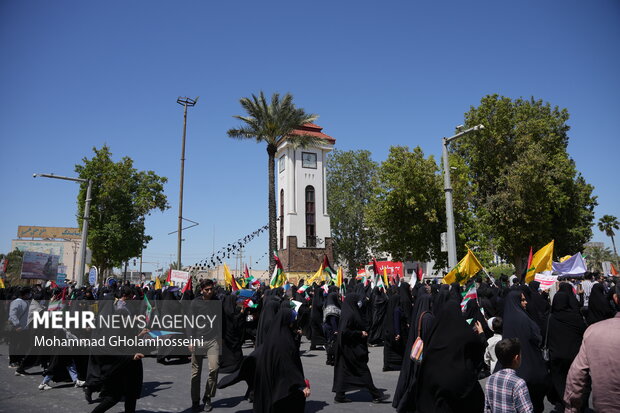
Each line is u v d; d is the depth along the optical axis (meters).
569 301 6.72
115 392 6.12
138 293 13.46
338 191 51.94
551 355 6.73
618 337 3.36
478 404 4.60
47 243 88.62
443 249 17.00
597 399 3.38
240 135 29.95
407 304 10.30
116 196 39.22
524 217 31.19
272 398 5.06
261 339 7.02
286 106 29.39
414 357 5.12
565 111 36.81
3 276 27.42
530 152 31.36
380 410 6.94
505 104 33.97
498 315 10.33
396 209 32.94
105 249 38.78
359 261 51.53
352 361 7.40
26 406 7.45
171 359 11.80
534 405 5.72
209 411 7.04
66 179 22.61
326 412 6.83
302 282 19.72
